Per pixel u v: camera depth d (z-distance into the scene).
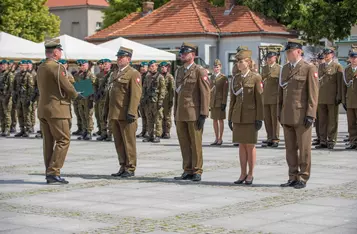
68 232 13.12
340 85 26.86
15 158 25.06
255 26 68.69
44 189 18.02
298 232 12.98
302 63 17.95
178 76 19.56
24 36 88.00
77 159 24.48
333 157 24.39
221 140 28.97
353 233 12.89
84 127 32.12
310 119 17.67
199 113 19.14
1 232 13.20
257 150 26.77
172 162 23.25
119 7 88.00
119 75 20.02
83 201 16.22
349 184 18.36
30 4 88.81
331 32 64.69
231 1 71.88
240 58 18.64
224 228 13.30
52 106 18.75
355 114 26.78
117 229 13.30
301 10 65.44
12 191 17.72
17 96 33.66
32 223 13.91
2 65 34.12
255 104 18.39
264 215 14.45
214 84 28.73
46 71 18.77
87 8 123.25
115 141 20.22
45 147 19.14
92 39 76.56
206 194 17.06
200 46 69.69
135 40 73.38
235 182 18.64
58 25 91.06
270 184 18.47
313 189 17.61
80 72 32.00
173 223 13.77
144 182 19.02
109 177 20.00
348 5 63.16
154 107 30.47
